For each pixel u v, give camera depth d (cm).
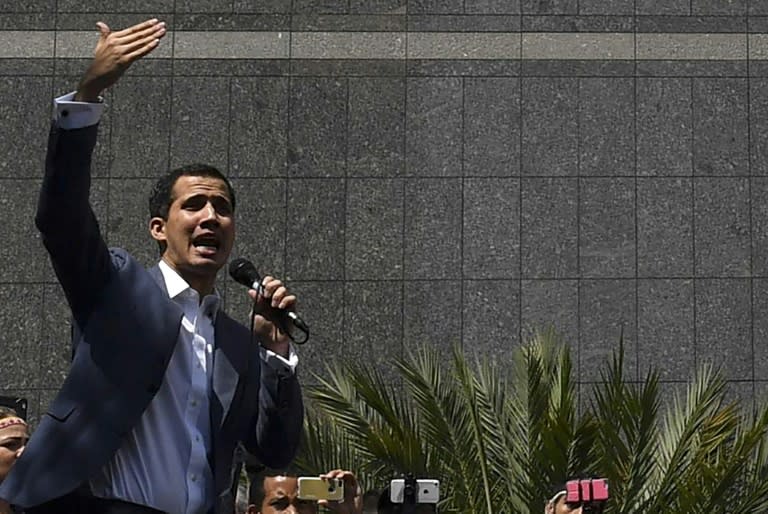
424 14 1912
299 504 1102
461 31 1911
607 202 1884
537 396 1611
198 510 647
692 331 1866
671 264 1877
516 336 1856
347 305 1861
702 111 1906
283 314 732
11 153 1883
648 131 1900
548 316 1861
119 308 647
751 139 1903
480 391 1645
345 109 1897
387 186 1883
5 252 1866
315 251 1870
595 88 1905
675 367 1859
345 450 1580
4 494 634
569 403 1564
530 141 1894
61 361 1850
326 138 1891
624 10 1922
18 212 1870
